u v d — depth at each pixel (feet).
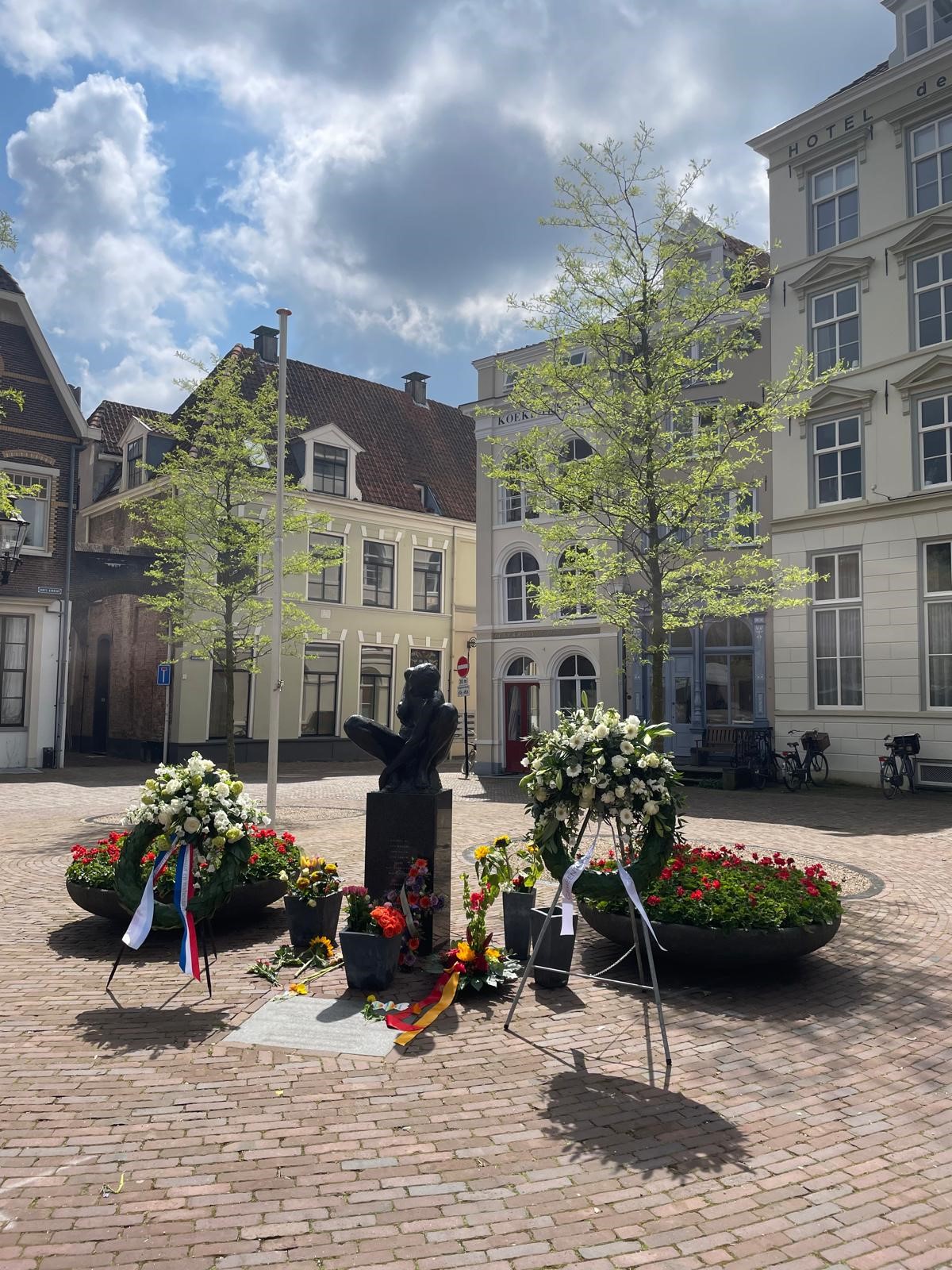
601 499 49.96
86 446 82.84
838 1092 14.99
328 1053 16.26
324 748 98.02
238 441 64.03
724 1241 10.67
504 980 20.17
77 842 39.91
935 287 59.11
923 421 59.26
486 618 79.97
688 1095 14.83
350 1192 11.62
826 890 22.02
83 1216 11.01
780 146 67.31
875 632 60.13
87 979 20.45
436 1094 14.65
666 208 47.57
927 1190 11.92
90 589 82.99
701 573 54.19
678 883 22.24
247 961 21.98
